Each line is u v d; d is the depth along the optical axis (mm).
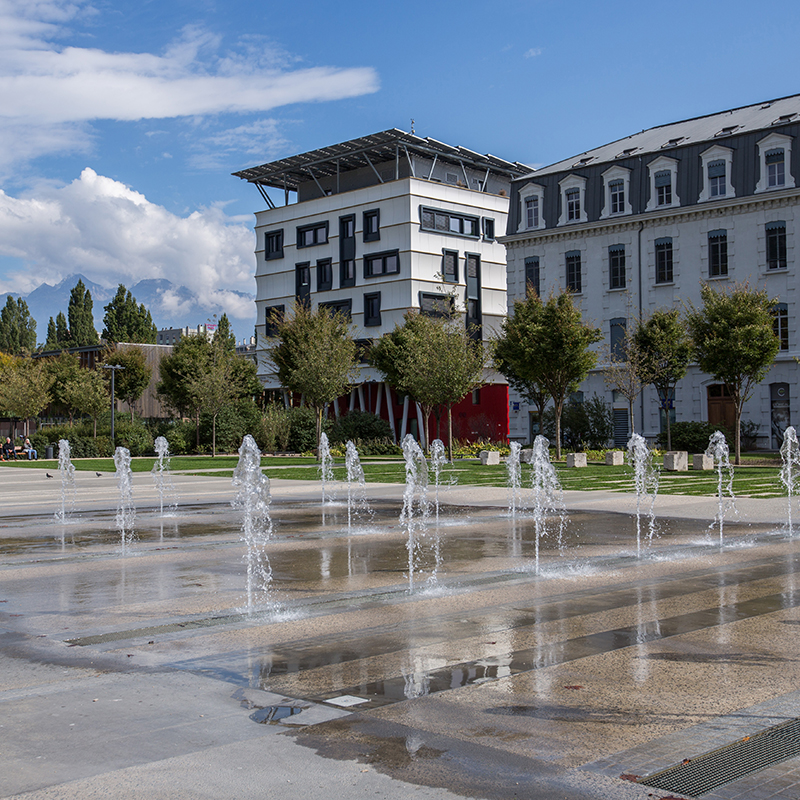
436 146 57625
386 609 8039
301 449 48156
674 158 42438
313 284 62000
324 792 3955
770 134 39312
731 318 31172
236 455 47938
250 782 4070
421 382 39188
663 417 42812
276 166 61594
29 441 50375
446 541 12891
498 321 60906
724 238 41000
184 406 59625
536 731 4727
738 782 4039
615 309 44625
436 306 48844
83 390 49750
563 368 35625
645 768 4211
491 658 6250
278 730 4773
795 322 38875
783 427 39375
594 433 41938
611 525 14750
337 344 40625
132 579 9883
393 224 56719
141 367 65125
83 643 6895
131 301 96250
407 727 4801
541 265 47469
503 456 41688
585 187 45844
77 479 30344
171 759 4359
